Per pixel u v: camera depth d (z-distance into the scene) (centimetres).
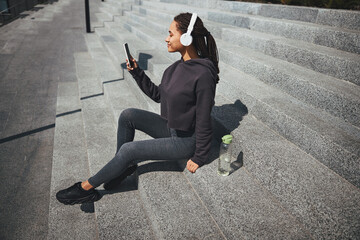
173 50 182
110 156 296
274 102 233
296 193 160
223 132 232
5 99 493
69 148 335
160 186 205
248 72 305
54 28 1166
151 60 423
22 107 465
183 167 219
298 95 241
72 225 221
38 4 1958
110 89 427
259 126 232
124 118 207
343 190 157
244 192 180
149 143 188
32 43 916
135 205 212
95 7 1861
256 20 378
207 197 183
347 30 274
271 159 184
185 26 170
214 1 550
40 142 366
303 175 168
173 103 175
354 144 171
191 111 177
